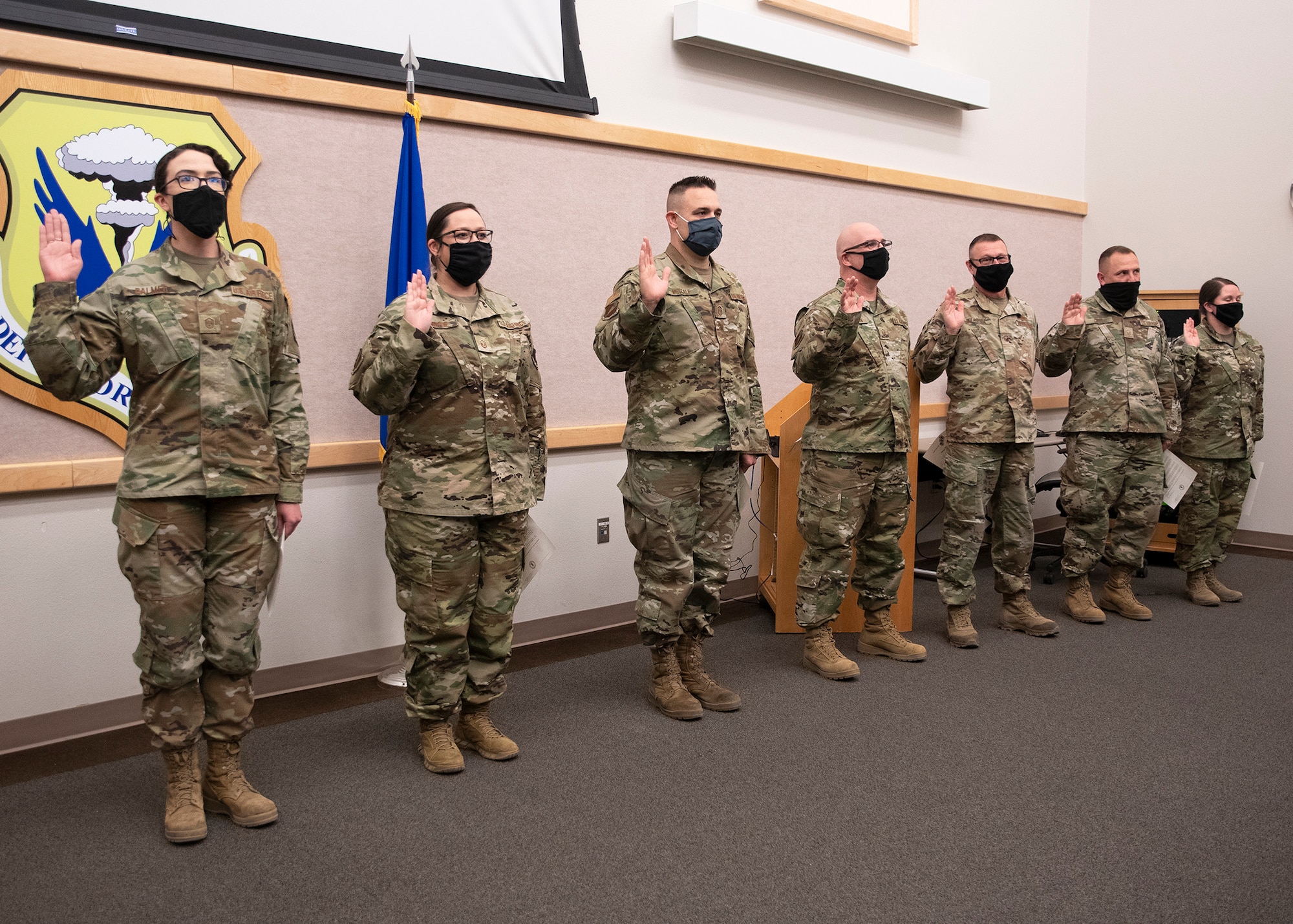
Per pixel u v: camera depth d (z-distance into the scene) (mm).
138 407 2023
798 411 3752
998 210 5539
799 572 3338
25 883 1916
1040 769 2518
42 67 2545
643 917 1812
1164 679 3254
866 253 3186
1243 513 5555
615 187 3797
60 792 2344
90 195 2621
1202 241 5668
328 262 3076
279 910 1826
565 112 3613
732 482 2891
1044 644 3680
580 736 2721
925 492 5254
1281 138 5328
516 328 2527
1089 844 2119
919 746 2664
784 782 2422
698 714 2842
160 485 1976
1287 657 3504
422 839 2105
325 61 2986
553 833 2141
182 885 1914
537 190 3553
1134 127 5918
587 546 3824
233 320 2076
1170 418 4062
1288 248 5324
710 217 2770
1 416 2541
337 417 3131
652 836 2129
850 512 3227
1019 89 5641
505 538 2512
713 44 3988
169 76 2701
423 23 3223
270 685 3055
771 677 3273
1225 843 2131
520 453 2514
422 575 2385
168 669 2016
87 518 2689
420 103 3184
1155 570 5043
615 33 3770
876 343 3207
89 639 2715
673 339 2721
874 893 1906
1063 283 6047
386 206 3197
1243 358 4383
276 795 2330
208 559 2092
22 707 2609
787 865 2010
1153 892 1922
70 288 1887
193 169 1994
